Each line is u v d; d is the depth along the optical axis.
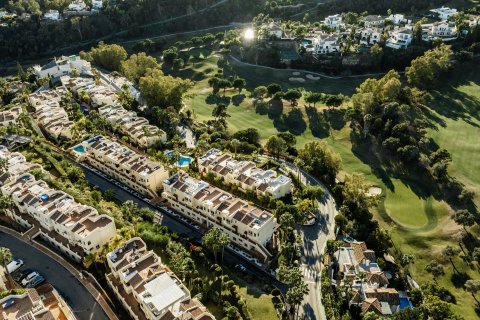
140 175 183.12
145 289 122.75
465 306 145.12
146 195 187.38
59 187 171.50
